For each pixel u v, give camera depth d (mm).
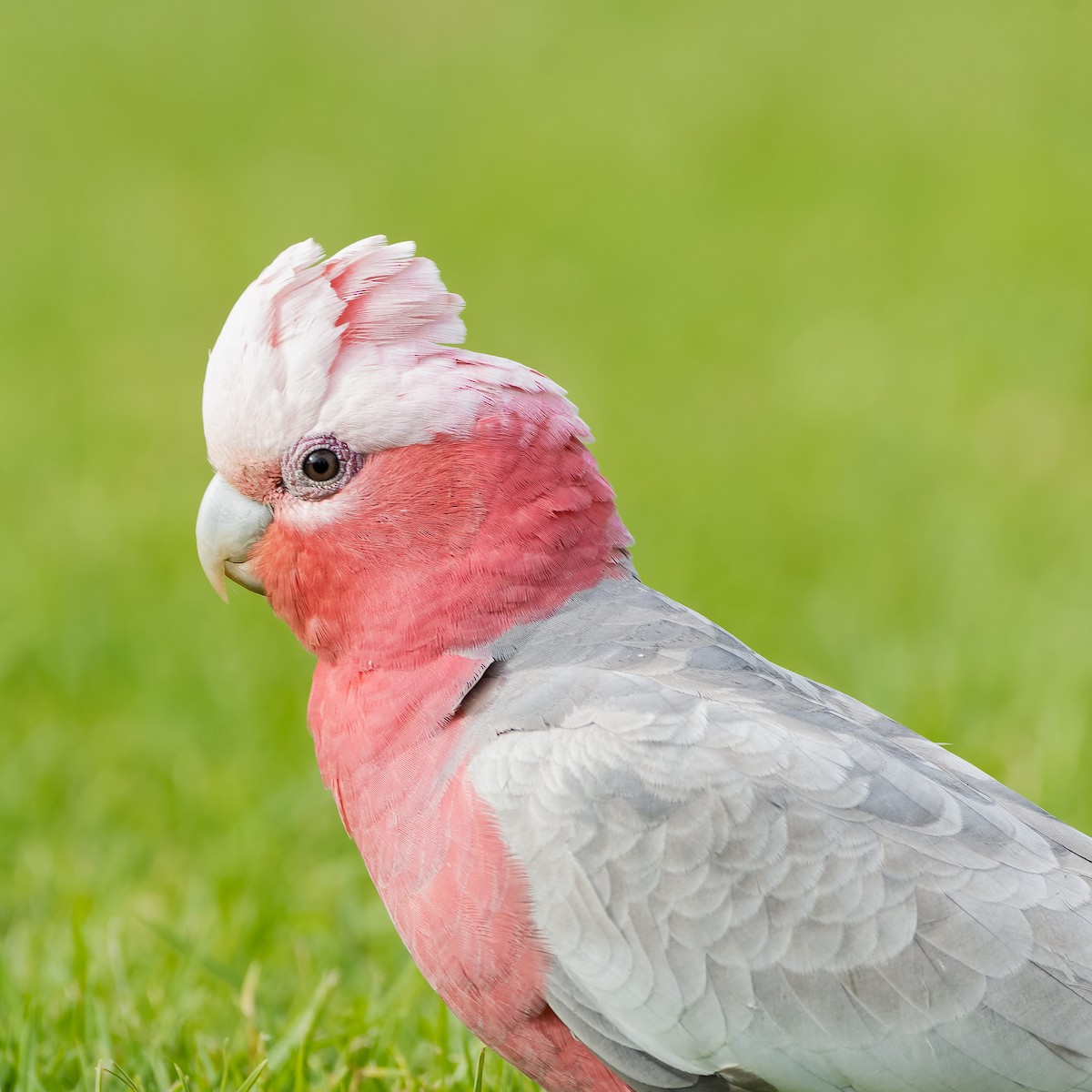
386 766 6566
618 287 23969
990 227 25469
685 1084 6227
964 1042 5781
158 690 12648
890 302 22781
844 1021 5855
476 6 40375
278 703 12250
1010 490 16469
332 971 8680
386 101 33906
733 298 23328
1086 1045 5711
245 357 6777
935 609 13773
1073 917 5863
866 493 16484
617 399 19609
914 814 6023
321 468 6730
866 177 28188
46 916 9938
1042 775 10117
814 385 19875
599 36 37531
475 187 28703
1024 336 21016
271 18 39969
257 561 6969
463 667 6566
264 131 32125
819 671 12734
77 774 11539
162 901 9992
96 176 29547
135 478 17312
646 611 6809
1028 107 31016
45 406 19500
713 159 29594
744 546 15156
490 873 6129
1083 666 12023
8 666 13000
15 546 15391
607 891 6012
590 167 29672
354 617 6797
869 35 36312
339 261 6777
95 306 23453
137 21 39812
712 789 6008
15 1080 7793
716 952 5941
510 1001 6320
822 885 5891
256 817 10602
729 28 37656
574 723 6250
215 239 26109
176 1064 7648
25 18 39969
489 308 23062
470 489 6688
